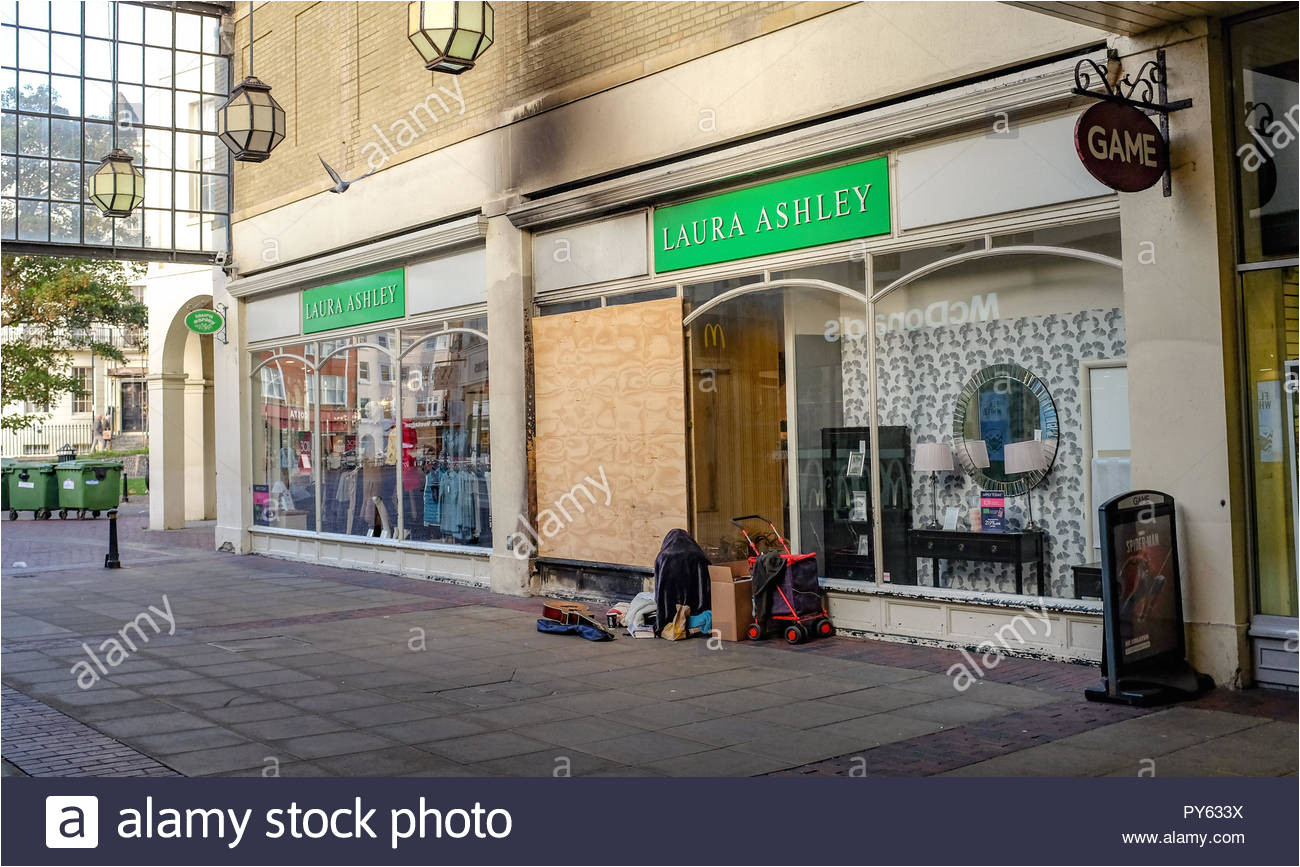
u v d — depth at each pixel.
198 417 25.70
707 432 11.14
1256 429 7.74
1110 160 7.35
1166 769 6.03
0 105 18.28
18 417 30.48
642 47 11.73
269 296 18.36
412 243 14.59
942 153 9.27
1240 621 7.62
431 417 14.92
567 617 10.49
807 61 10.11
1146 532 7.56
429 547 14.87
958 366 9.44
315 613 12.12
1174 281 7.80
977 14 8.89
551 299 12.87
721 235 10.98
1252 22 7.66
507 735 6.93
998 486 9.23
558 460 12.67
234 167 19.08
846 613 10.08
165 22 19.50
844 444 10.18
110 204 15.93
